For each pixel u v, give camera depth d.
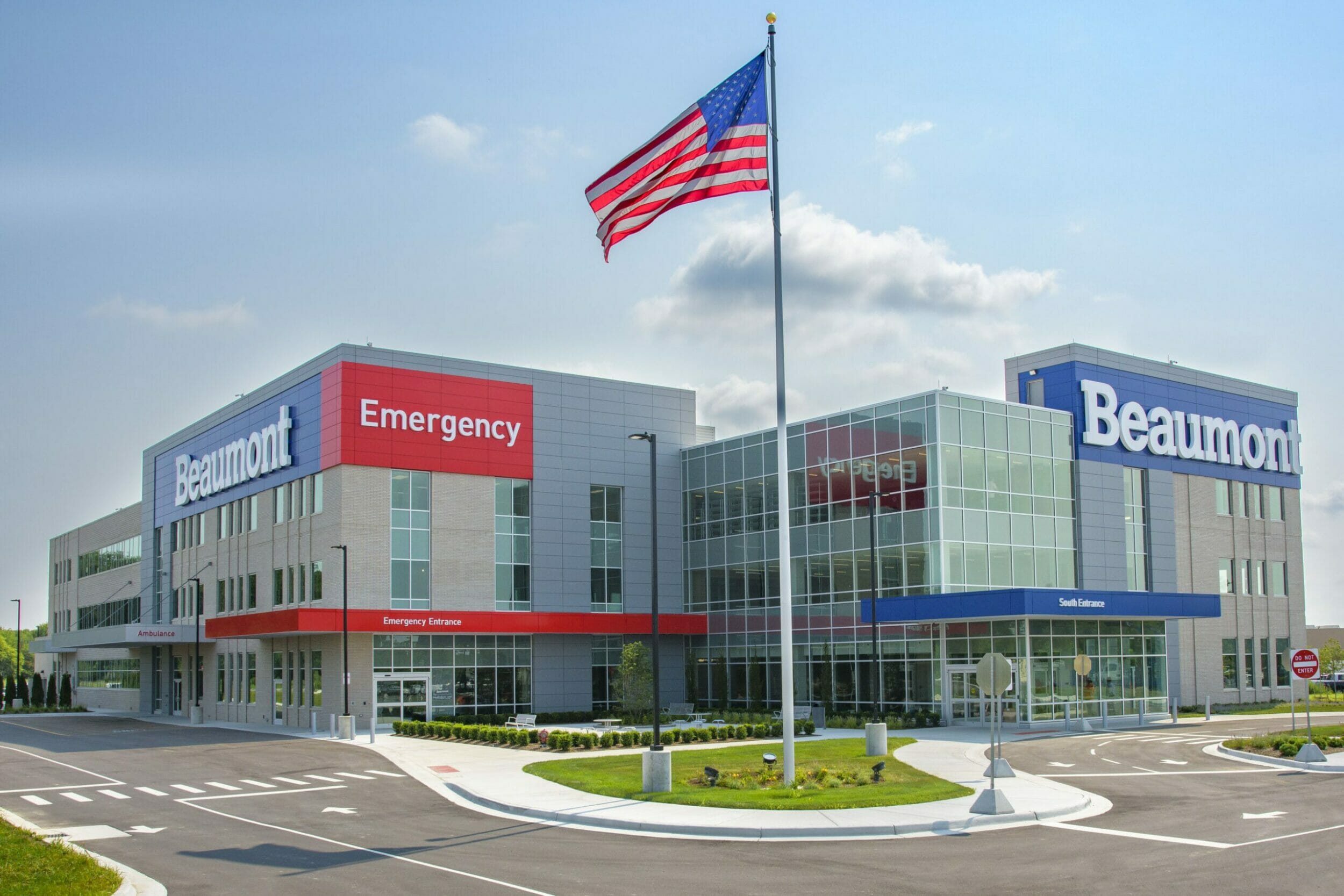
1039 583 51.28
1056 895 14.44
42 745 44.81
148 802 26.25
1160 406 59.31
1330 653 96.00
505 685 55.28
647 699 52.03
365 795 27.12
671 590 61.16
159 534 74.56
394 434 53.41
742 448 58.47
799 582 54.19
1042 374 56.53
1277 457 66.62
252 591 60.31
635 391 61.62
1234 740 35.78
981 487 49.44
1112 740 40.19
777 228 25.80
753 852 18.02
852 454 52.16
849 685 51.25
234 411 63.78
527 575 56.69
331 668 51.72
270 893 15.33
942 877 15.74
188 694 68.44
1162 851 17.56
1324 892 14.44
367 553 52.00
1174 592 57.84
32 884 15.03
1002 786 25.17
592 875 16.27
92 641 69.94
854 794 23.30
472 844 19.36
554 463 58.28
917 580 48.22
